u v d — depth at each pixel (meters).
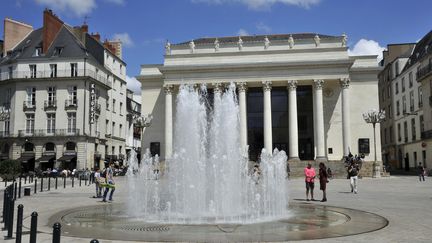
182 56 50.97
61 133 53.78
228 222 12.15
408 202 17.73
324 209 15.18
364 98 49.88
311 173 18.98
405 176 44.97
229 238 9.59
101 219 13.03
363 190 24.95
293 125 47.50
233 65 48.81
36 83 55.22
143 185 24.91
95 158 55.78
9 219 10.16
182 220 12.64
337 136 49.72
